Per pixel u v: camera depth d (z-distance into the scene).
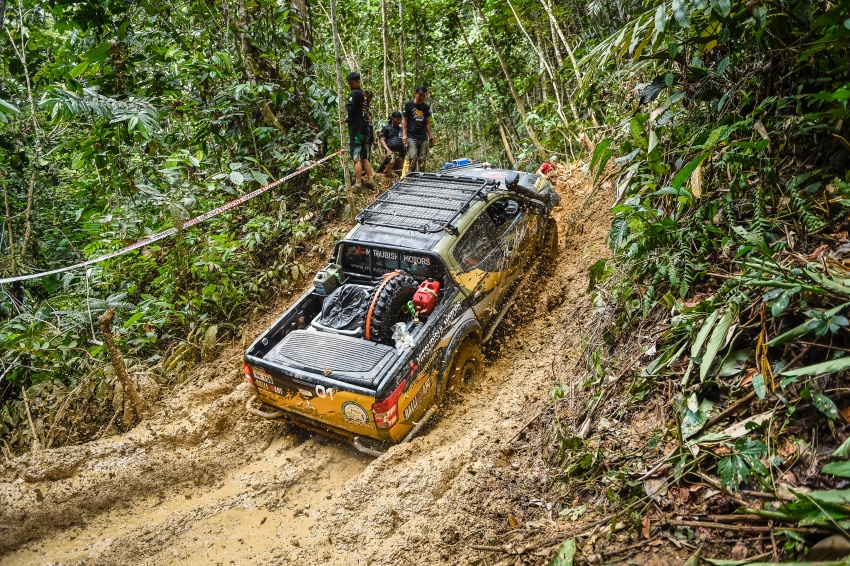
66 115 5.89
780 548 2.47
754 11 3.52
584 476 3.43
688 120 4.70
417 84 12.70
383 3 10.20
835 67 3.57
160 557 3.81
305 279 6.98
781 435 2.84
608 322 4.50
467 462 4.09
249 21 8.16
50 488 4.22
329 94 8.14
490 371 5.52
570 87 10.03
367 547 3.64
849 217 3.30
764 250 3.35
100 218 6.70
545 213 6.46
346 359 4.54
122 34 7.16
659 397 3.54
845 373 2.77
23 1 7.04
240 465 4.78
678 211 4.27
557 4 10.02
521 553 3.12
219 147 8.59
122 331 5.81
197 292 6.73
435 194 5.85
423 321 4.86
